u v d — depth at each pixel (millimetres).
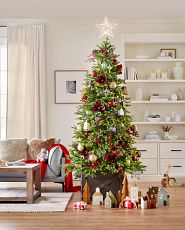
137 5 8023
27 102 8906
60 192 6941
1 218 4910
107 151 5793
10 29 8977
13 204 5766
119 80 6020
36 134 8859
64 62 9047
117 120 5832
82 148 5828
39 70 8961
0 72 9109
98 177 5941
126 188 5797
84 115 6012
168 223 4621
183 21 9016
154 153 8703
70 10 8328
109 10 8320
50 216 5016
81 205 5465
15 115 8898
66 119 9016
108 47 6086
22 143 7496
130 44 9102
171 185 7910
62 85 9031
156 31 9086
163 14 8586
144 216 5012
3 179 6738
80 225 4539
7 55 8945
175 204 5848
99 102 5871
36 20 8992
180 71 8945
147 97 9125
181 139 9086
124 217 4953
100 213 5207
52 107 9023
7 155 7352
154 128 9086
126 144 5941
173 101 8805
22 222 4695
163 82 9094
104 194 5922
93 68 6059
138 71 9164
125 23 9055
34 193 6289
